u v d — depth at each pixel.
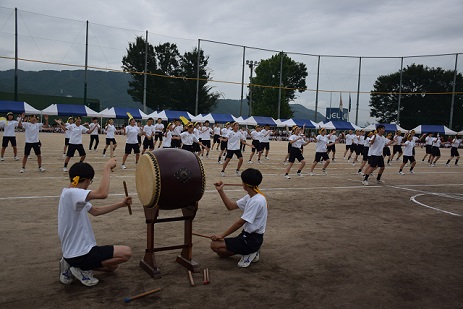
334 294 4.06
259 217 4.70
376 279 4.51
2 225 6.09
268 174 13.95
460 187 12.62
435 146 20.55
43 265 4.54
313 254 5.32
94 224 6.32
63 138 29.94
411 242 6.07
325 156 14.24
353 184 12.30
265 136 18.67
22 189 9.02
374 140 12.20
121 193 9.03
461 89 57.94
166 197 4.11
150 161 4.12
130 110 40.41
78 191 3.80
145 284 4.12
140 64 59.22
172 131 17.17
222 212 7.50
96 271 4.43
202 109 61.97
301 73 70.81
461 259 5.32
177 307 3.63
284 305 3.76
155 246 5.38
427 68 60.09
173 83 59.66
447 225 7.26
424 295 4.11
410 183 13.17
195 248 5.39
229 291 4.03
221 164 16.53
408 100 61.56
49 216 6.70
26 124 11.56
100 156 17.19
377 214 8.03
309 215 7.68
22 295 3.77
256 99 70.00
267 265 4.84
